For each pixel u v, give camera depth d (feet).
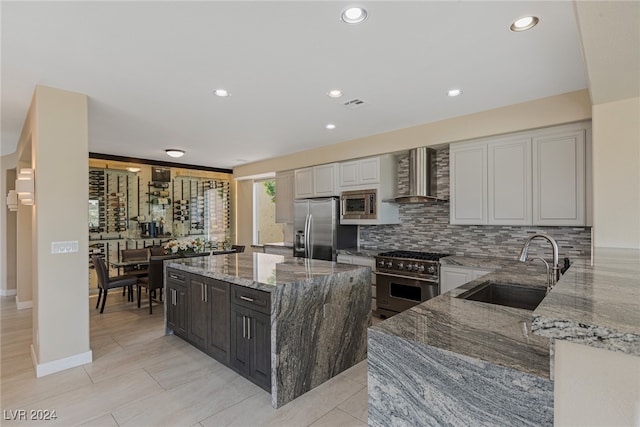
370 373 4.30
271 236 25.86
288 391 8.02
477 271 11.73
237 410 7.69
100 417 7.43
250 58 7.95
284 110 11.71
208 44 7.28
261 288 8.16
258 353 8.37
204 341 10.42
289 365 8.04
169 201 23.02
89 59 7.93
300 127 13.93
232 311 9.21
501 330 4.29
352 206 16.19
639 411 2.08
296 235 18.65
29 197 10.05
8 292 18.79
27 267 16.56
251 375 8.57
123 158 20.16
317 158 17.92
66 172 9.82
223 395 8.32
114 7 5.93
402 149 14.29
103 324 13.88
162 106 11.25
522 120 11.04
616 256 5.42
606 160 7.42
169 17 6.25
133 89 9.78
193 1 5.79
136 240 21.40
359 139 15.85
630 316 2.17
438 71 8.71
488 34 6.95
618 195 7.32
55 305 9.58
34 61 8.00
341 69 8.58
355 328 9.93
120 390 8.55
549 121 10.52
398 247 16.30
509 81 9.37
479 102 11.03
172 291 12.21
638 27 3.80
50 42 7.13
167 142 16.55
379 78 9.14
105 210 20.29
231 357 9.27
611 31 3.91
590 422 2.22
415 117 12.61
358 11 6.15
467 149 12.60
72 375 9.34
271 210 26.03
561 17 6.33
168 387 8.71
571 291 2.83
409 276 13.34
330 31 6.81
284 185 20.90
